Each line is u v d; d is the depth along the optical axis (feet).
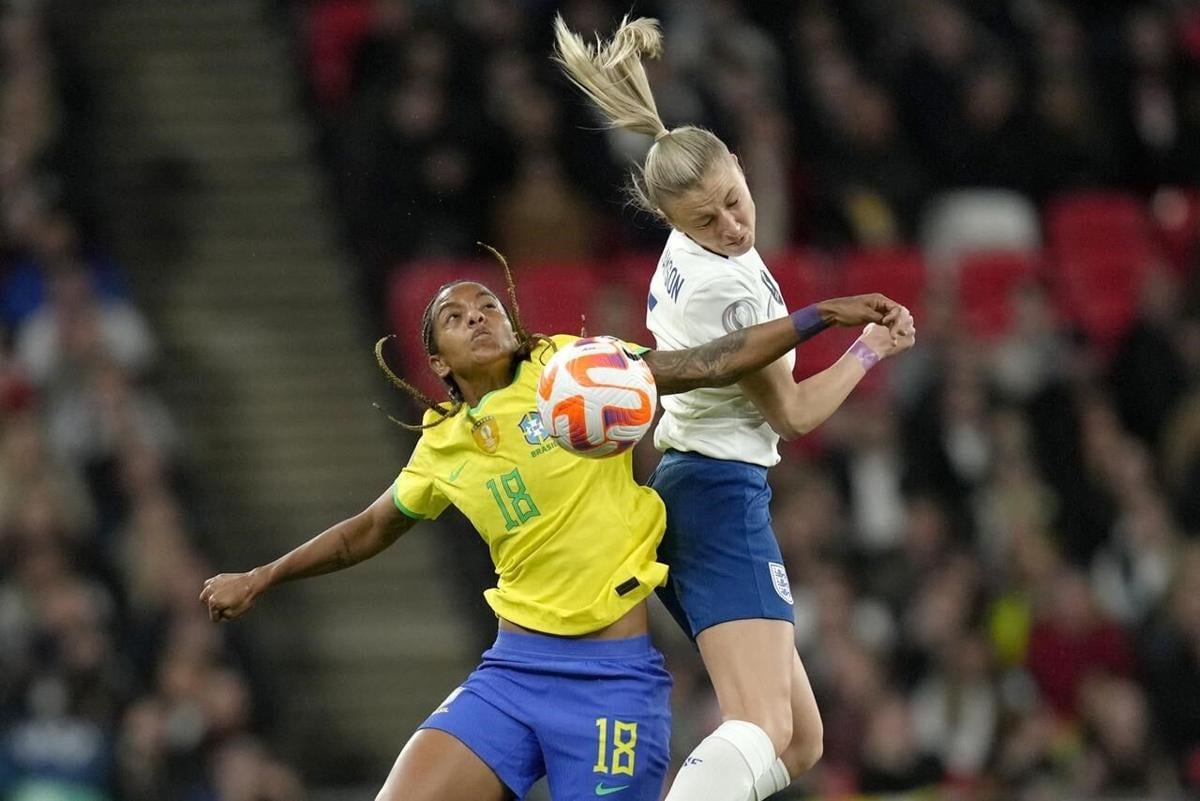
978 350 152.25
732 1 170.19
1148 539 145.79
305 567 70.38
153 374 149.18
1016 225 171.01
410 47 158.92
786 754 71.26
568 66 70.74
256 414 151.84
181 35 171.73
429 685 142.20
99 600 130.82
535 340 68.49
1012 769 128.16
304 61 171.12
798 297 156.35
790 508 137.90
